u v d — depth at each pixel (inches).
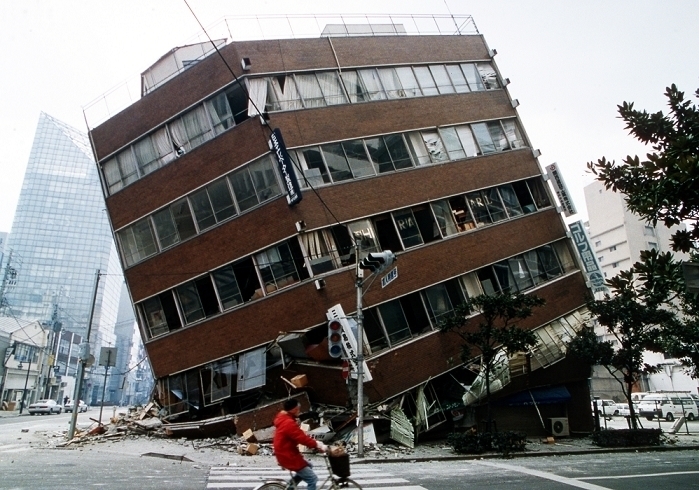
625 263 2384.4
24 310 4407.0
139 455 550.3
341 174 808.9
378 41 927.7
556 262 933.8
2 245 4318.4
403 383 737.0
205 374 791.1
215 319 789.9
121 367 4899.1
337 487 242.7
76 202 4911.4
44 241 4699.8
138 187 874.8
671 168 316.2
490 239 879.7
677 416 1402.6
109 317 4879.4
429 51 969.5
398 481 371.9
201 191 829.2
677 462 517.7
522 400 829.8
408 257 805.2
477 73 1008.2
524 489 333.4
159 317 845.8
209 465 483.5
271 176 781.9
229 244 798.5
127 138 896.3
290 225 759.1
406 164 861.8
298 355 741.9
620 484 355.3
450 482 367.2
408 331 775.7
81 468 411.2
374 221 813.2
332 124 829.2
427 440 764.6
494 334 682.8
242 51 821.9
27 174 4916.3
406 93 914.1
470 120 946.1
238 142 806.5
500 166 938.1
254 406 751.7
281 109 815.1
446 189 872.3
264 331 753.0
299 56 852.6
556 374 871.1
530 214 934.4
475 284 850.1
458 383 786.2
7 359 2118.6
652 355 2144.4
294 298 745.6
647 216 342.0
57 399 2746.1
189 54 944.9
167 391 812.0
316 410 695.7
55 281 4576.8
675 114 374.6
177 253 834.8
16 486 309.6
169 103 870.4
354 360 641.6
